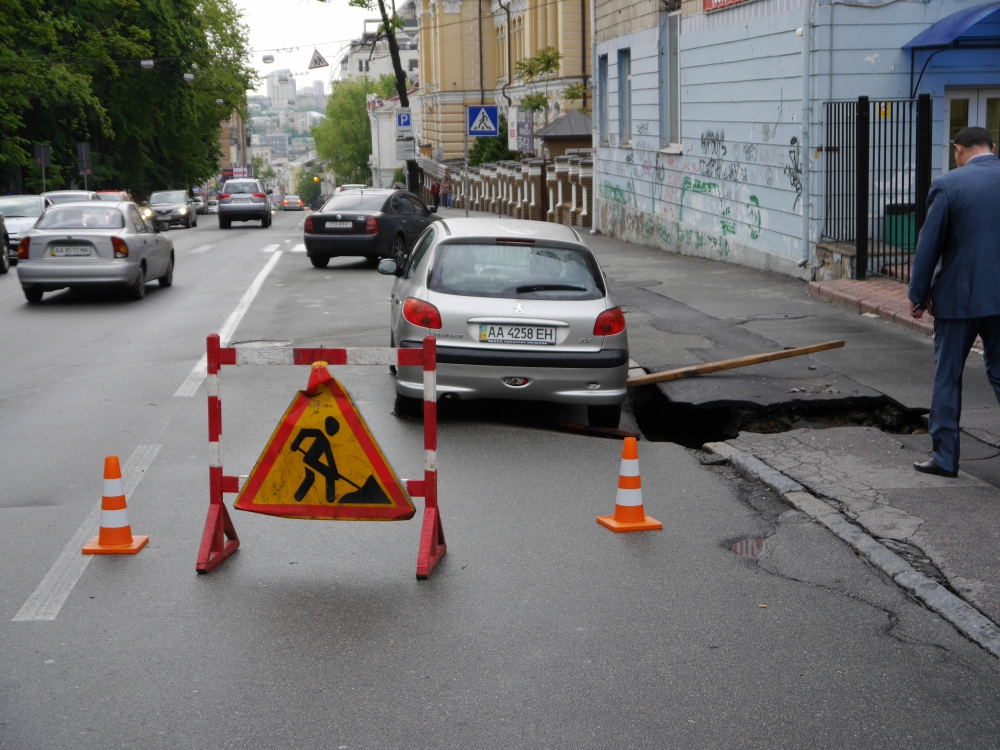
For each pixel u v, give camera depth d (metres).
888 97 14.75
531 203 40.28
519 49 53.47
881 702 3.94
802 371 9.59
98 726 3.77
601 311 8.09
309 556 5.52
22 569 5.31
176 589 5.06
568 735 3.71
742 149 17.83
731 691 4.03
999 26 14.17
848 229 14.85
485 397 8.04
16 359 11.30
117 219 16.45
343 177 121.94
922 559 5.29
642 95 24.23
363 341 12.07
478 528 5.94
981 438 7.42
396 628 4.61
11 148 40.47
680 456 7.50
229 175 116.69
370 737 3.70
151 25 50.34
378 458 5.34
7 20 40.94
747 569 5.30
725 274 17.11
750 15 17.05
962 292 6.27
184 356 11.30
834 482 6.57
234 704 3.93
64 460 7.33
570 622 4.67
